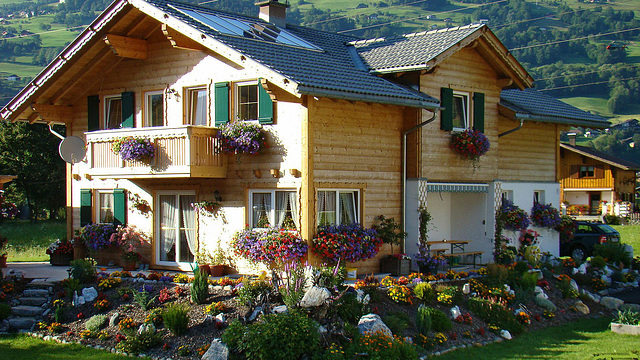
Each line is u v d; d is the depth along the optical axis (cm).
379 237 1795
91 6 16388
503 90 2456
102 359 1284
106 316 1466
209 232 1823
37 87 2027
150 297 1545
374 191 1812
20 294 1648
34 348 1361
